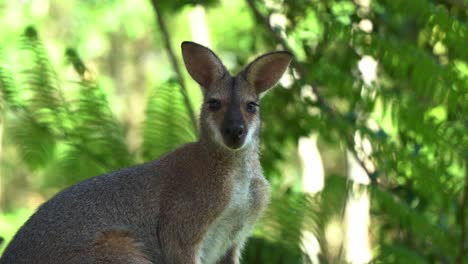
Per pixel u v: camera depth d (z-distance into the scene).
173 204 9.63
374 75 14.32
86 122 12.20
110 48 34.75
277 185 14.32
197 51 9.96
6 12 21.95
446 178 11.83
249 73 9.96
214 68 9.96
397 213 11.61
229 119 9.59
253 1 13.84
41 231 9.30
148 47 36.56
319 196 11.64
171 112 12.12
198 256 9.71
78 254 9.23
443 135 11.84
